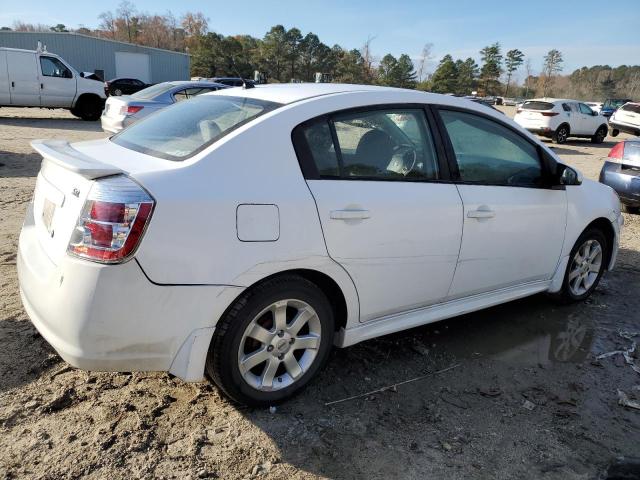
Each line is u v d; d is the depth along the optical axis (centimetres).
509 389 322
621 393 322
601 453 269
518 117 2055
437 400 306
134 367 244
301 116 279
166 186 236
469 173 343
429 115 330
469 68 9144
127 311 231
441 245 323
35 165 964
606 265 474
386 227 295
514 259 374
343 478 241
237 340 259
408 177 313
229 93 329
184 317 241
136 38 9406
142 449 249
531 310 445
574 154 1694
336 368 332
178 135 287
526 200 371
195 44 8925
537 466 256
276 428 270
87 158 261
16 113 2103
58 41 3591
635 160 789
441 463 254
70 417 267
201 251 239
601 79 10444
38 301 248
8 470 230
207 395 293
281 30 7719
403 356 354
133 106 1061
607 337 401
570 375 343
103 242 226
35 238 278
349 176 288
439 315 345
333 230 275
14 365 306
